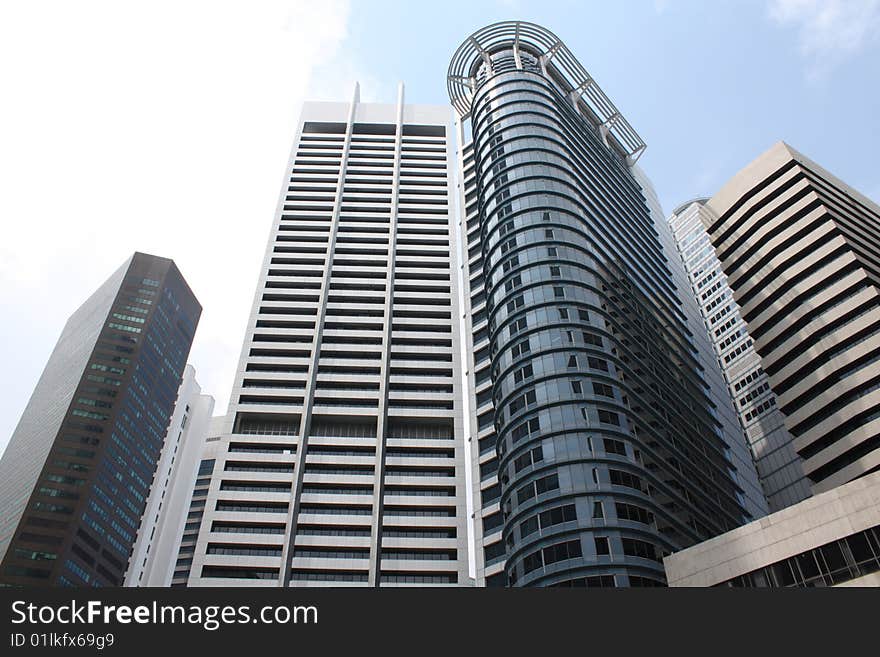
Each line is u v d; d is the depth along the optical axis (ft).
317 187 461.78
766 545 161.79
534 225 284.41
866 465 228.84
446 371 372.58
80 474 545.03
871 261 282.56
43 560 495.82
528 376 240.94
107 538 547.90
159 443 635.25
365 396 360.07
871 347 248.52
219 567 296.92
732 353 479.41
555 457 217.77
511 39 421.18
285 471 330.54
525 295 262.88
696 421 299.38
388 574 301.63
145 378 624.18
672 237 437.58
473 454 308.40
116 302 647.97
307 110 527.40
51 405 619.67
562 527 203.41
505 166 314.35
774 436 410.93
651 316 314.96
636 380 255.50
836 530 152.46
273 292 401.29
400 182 473.26
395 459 337.72
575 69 417.49
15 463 610.24
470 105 446.60
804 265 286.87
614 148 446.19
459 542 310.04
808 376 264.93
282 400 357.82
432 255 427.33
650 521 209.36
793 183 313.94
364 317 392.47
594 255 284.41
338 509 319.27
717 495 273.95
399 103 536.42
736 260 317.42
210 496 318.04
